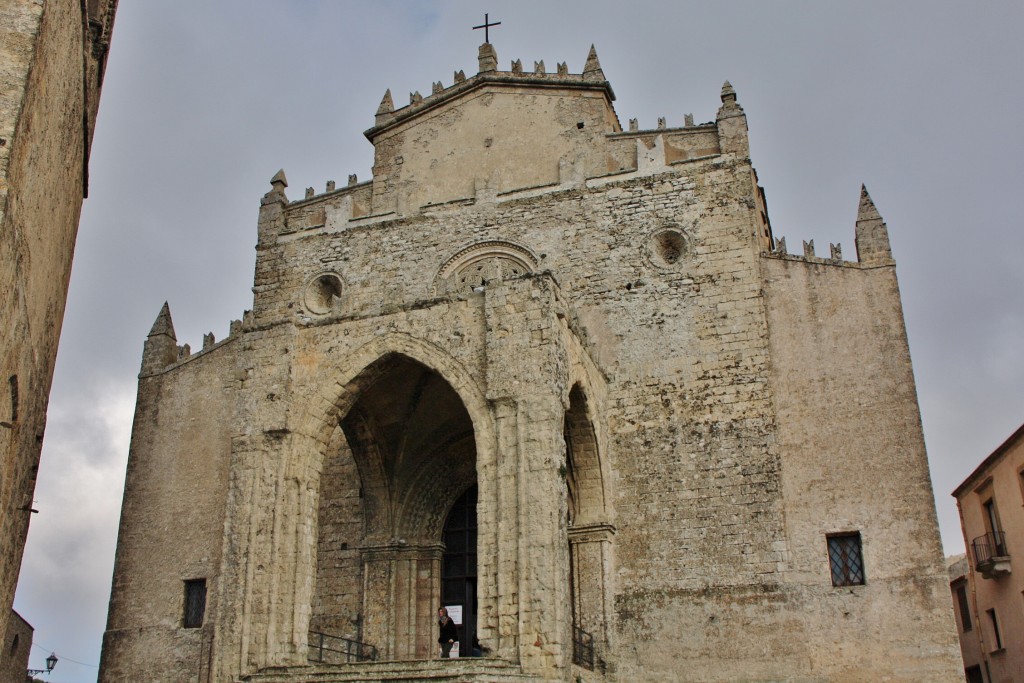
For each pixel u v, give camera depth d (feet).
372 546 94.27
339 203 112.37
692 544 86.48
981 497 130.62
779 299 92.73
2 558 56.44
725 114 100.89
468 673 61.87
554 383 72.95
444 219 106.83
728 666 81.92
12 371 49.52
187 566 101.91
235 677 70.33
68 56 54.13
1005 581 122.21
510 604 67.51
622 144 104.78
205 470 105.70
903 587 80.94
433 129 112.98
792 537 84.38
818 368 89.51
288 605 73.36
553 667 64.49
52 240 58.13
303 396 79.97
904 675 78.54
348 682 64.69
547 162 106.73
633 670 83.71
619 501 89.71
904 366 87.76
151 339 117.19
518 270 102.06
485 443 73.77
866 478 84.89
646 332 95.04
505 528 69.77
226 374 109.40
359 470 95.66
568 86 108.68
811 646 80.89
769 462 87.15
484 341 76.69
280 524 75.41
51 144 52.37
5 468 53.36
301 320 82.84
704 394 91.20
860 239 93.50
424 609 94.38
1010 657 122.52
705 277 95.30
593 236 100.58
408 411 91.15
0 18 43.70
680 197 99.19
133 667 100.01
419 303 80.18
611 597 85.25
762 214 116.37
